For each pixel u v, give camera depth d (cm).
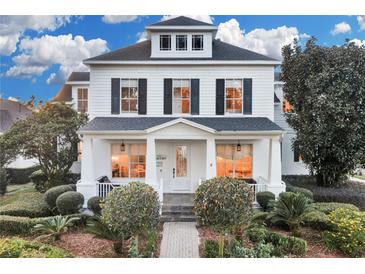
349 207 1070
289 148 1777
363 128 1304
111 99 1482
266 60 1445
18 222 918
